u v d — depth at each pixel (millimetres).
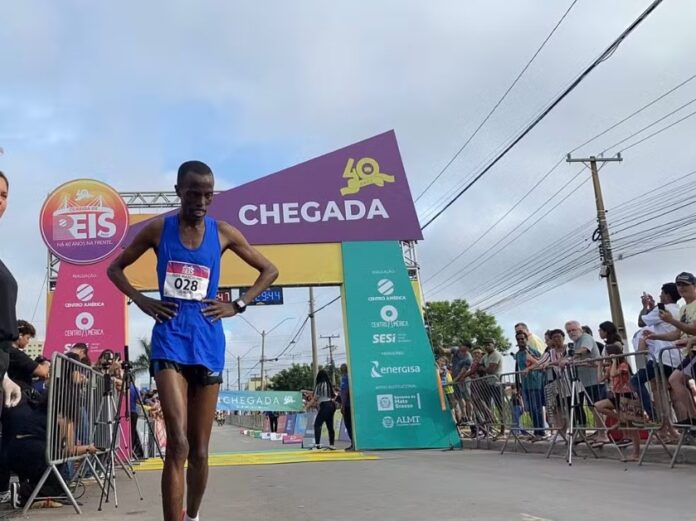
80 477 6445
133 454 10422
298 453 10906
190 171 3219
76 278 11180
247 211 11375
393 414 10984
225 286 11000
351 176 11805
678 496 4812
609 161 26156
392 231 11695
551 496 4969
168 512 2908
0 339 3240
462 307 45188
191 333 3156
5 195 3314
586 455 8227
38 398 5578
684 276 6902
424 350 11297
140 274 11070
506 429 9852
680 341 6586
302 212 11523
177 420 2992
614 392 7602
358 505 4906
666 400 6691
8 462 5371
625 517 4059
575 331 8812
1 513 5145
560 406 8328
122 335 11062
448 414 11078
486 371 11180
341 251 11492
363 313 11281
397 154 12031
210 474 7707
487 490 5406
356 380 11047
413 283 11781
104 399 6887
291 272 11273
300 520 4363
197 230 3303
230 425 52219
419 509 4594
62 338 11000
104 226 10664
